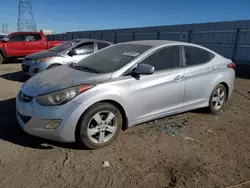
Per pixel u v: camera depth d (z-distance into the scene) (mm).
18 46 13617
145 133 4039
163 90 3980
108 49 4613
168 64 4145
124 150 3463
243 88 8141
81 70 3891
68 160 3150
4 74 9836
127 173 2920
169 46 4234
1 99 5773
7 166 2971
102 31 24344
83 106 3189
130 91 3600
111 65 3838
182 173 2955
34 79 3812
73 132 3221
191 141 3822
